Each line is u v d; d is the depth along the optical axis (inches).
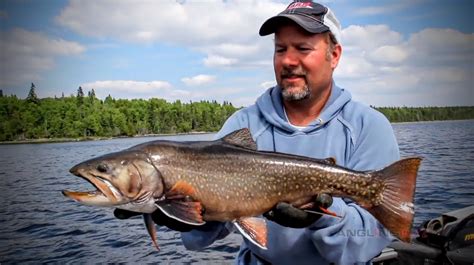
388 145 39.5
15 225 156.8
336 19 40.6
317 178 36.2
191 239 41.2
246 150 37.4
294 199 36.6
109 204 36.9
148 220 37.6
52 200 213.2
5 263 111.8
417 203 151.3
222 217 37.1
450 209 140.5
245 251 43.8
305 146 40.8
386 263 60.0
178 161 36.9
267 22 39.4
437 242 58.7
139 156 37.1
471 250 54.7
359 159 39.4
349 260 36.9
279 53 40.3
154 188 36.7
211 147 37.5
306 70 39.2
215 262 99.5
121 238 130.5
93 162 37.2
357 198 36.1
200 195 36.6
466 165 261.9
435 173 230.2
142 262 105.1
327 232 35.6
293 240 38.5
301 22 37.7
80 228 147.5
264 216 36.9
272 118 42.1
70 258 113.8
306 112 41.6
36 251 121.7
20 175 329.1
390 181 35.5
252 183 36.5
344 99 41.6
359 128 40.4
